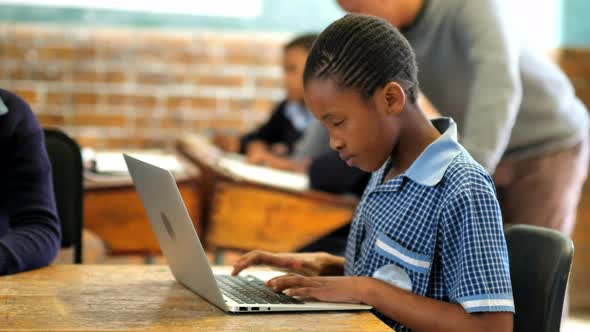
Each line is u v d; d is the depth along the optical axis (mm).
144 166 1385
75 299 1316
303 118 3893
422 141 1386
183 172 2680
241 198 2494
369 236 1438
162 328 1156
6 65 4152
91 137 4250
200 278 1310
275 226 2467
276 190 2465
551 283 1340
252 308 1250
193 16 4285
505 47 2064
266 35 4324
